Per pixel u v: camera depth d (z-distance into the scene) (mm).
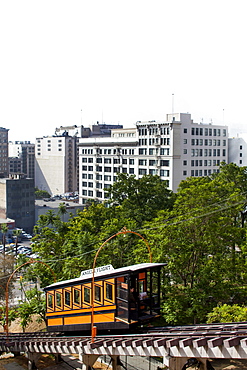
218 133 129125
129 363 32719
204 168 125688
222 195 52906
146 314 27453
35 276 50594
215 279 37406
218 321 32031
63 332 35844
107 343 25109
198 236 40000
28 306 45469
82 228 54531
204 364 24641
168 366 21250
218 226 40219
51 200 166875
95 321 29109
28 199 144625
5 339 40125
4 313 53031
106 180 142375
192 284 39094
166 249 38719
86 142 149875
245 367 28547
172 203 65062
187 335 22281
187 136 119750
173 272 38406
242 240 43844
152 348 22391
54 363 35812
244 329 22141
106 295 28188
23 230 141750
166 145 117875
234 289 37812
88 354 27359
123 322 26609
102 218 60406
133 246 46969
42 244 53156
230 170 62594
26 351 34656
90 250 45156
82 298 30828
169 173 117812
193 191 44062
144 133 125500
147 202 65188
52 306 35062
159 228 40500
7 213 141000
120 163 135750
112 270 28750
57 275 47656
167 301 36125
